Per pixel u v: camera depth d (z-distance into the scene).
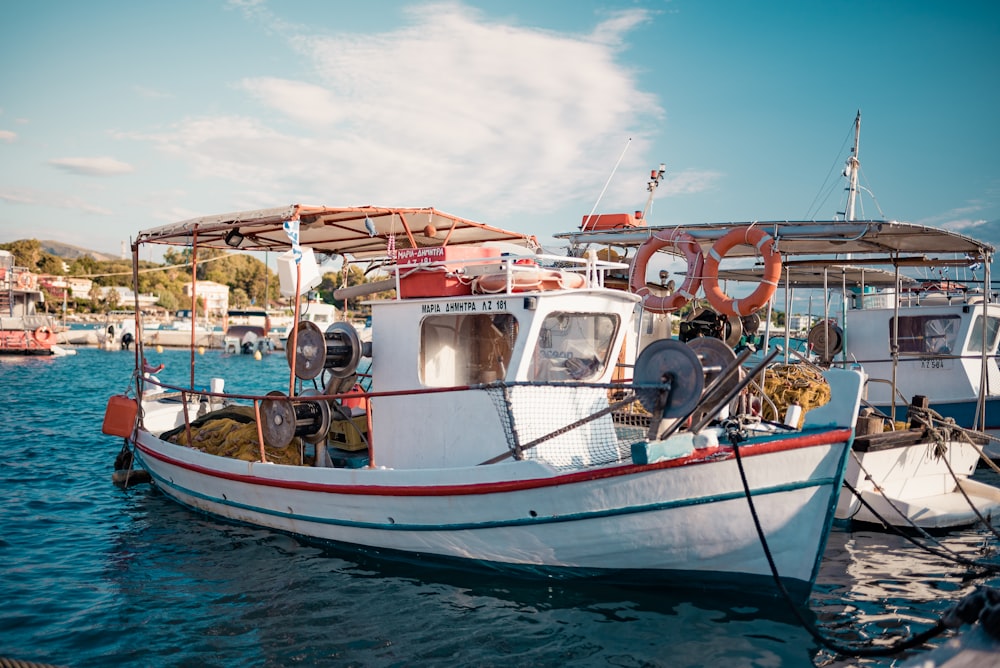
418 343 8.80
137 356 12.69
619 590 7.84
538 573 8.02
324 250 13.16
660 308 12.21
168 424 13.34
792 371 12.43
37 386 33.06
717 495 7.15
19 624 7.26
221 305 113.06
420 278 8.75
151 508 11.48
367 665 6.45
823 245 12.85
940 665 5.04
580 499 7.52
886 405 15.70
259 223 9.48
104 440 18.33
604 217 14.54
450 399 8.53
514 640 6.88
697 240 12.31
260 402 9.67
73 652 6.70
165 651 6.71
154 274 127.75
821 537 7.03
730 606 7.52
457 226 11.16
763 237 11.28
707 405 8.01
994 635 5.12
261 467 9.62
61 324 79.94
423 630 7.09
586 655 6.61
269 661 6.53
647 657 6.59
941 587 8.45
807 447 6.93
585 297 8.34
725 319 11.92
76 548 9.55
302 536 9.56
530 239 12.35
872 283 18.61
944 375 15.46
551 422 8.06
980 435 11.92
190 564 8.88
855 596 8.12
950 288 18.30
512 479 7.73
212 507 10.80
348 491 8.76
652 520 7.37
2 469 14.50
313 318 56.75
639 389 7.22
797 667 6.45
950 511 10.63
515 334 8.08
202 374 43.91
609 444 8.38
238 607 7.64
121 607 7.66
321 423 9.42
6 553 9.35
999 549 9.96
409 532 8.53
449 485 8.06
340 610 7.55
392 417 9.05
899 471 10.98
